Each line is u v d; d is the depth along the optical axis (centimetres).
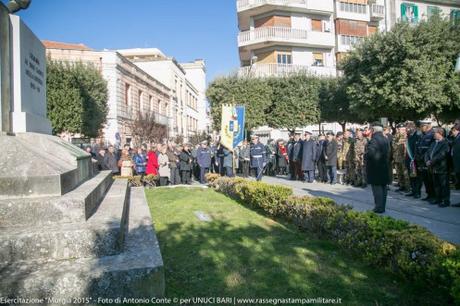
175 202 876
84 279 312
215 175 1241
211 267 420
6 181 404
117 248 365
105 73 2986
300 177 1512
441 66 1742
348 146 1302
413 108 1839
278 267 417
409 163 954
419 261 339
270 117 2616
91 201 455
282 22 3350
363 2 3603
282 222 648
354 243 439
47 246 350
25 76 604
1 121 548
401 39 1762
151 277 327
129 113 3362
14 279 304
